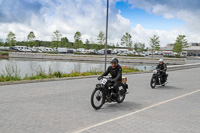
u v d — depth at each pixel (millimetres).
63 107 6770
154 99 8430
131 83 13141
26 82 12227
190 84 13266
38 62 49625
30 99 7828
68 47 107938
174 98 8695
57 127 4871
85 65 43719
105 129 4781
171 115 6098
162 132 4688
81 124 5117
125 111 6461
